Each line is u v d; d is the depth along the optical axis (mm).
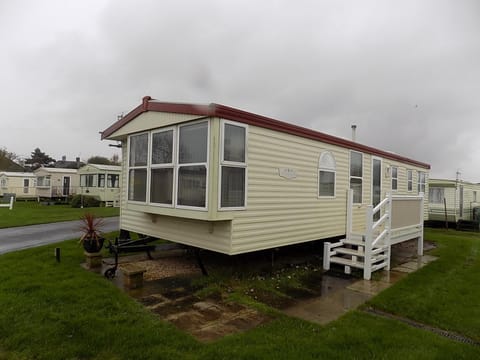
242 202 5281
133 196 6660
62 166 41125
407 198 7520
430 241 10789
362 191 8625
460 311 4066
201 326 3471
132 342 2969
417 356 2850
